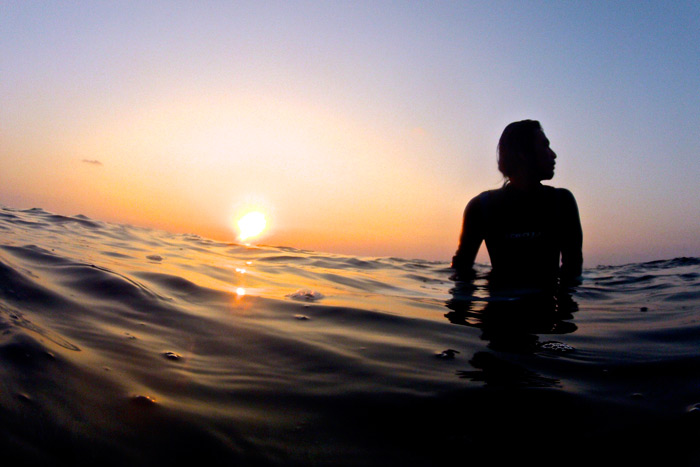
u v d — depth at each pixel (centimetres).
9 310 144
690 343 167
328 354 150
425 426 106
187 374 125
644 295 287
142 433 93
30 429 86
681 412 111
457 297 272
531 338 178
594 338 178
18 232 348
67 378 107
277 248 556
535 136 316
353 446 98
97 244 355
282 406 113
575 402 118
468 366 144
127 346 137
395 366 142
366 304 230
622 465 93
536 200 324
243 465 89
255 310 198
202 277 260
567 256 335
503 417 110
